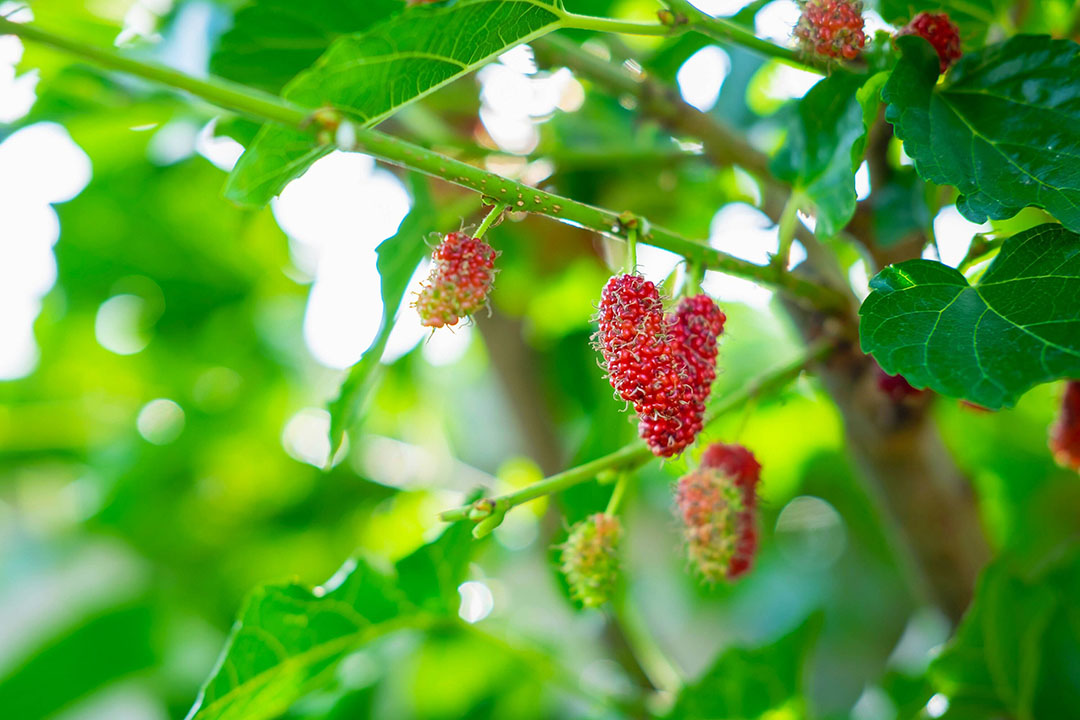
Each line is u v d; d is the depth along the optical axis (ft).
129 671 2.14
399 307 1.54
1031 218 1.52
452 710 1.78
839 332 1.51
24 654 2.09
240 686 1.51
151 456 2.30
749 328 2.42
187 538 2.31
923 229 1.52
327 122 1.30
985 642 1.57
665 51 1.74
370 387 1.55
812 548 2.77
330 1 1.60
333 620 1.53
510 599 2.28
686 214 1.94
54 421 2.47
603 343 1.34
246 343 2.41
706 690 1.60
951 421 2.10
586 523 1.43
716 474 1.42
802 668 1.59
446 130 1.73
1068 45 1.36
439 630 1.59
